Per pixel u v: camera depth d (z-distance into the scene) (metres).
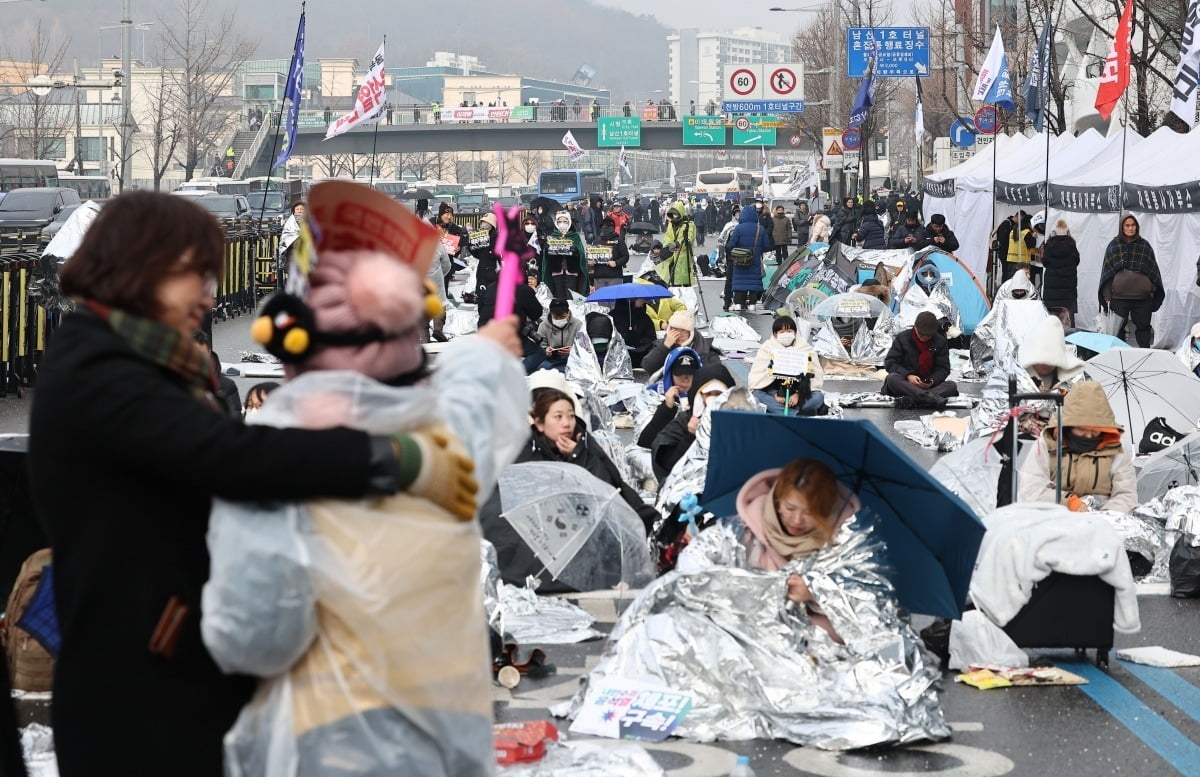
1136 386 14.16
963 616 8.61
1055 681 8.10
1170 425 14.06
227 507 3.51
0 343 20.25
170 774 3.51
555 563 9.03
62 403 3.44
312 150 115.62
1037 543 8.30
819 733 6.97
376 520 3.57
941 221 37.97
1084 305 30.88
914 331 20.91
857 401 20.88
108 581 3.48
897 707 7.07
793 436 7.52
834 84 73.06
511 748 6.43
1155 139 30.97
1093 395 10.95
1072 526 8.36
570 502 9.08
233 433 3.45
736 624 7.42
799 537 7.48
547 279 28.00
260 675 3.58
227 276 33.66
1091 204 29.48
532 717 7.44
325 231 3.89
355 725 3.56
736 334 27.19
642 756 6.50
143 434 3.41
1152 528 10.65
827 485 7.38
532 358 20.08
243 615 3.47
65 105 108.44
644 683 7.37
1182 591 10.23
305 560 3.49
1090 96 53.56
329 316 3.79
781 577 7.41
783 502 7.44
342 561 3.52
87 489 3.48
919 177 65.12
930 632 8.48
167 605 3.49
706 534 7.72
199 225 3.62
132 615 3.48
